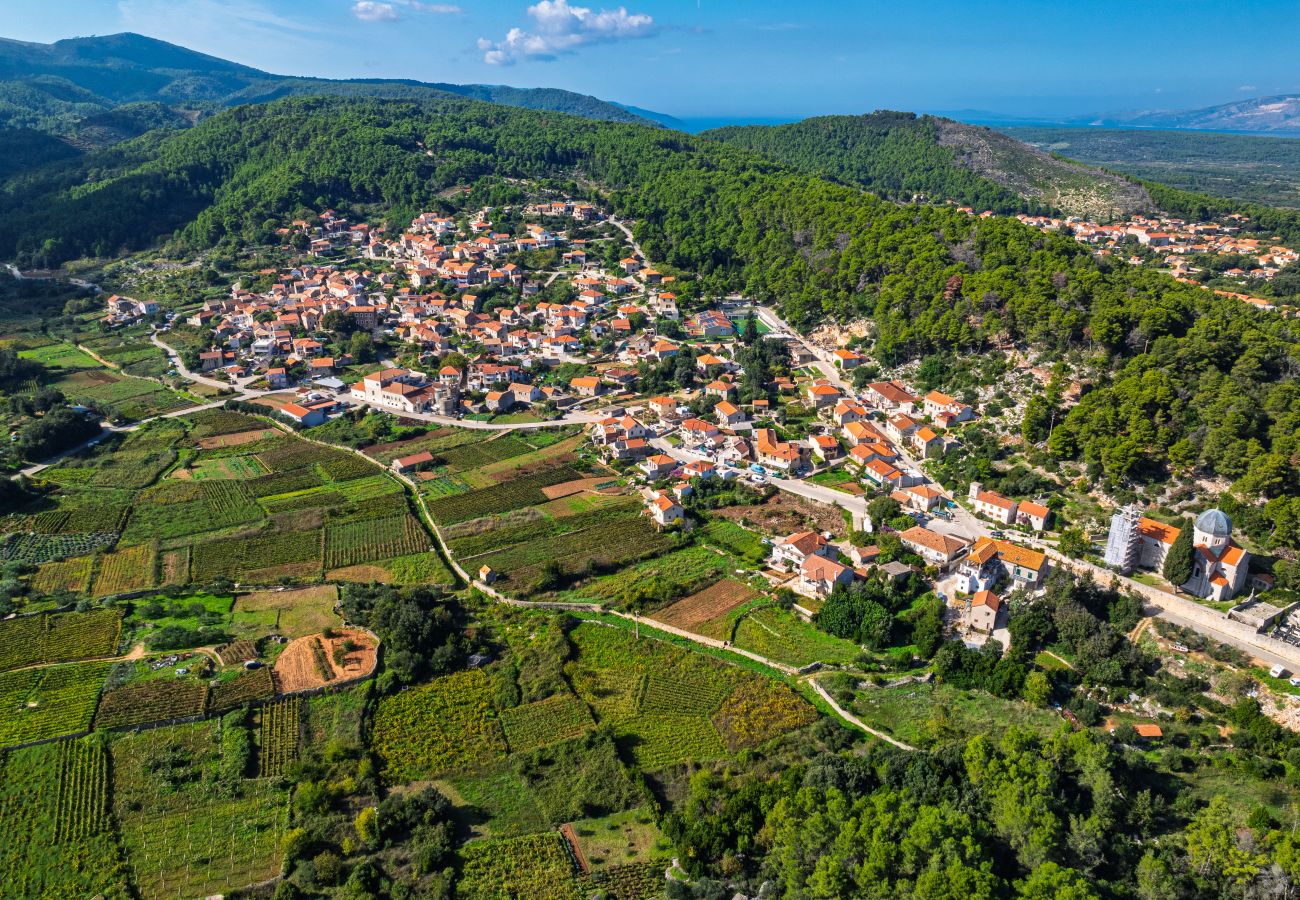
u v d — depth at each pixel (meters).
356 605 151.25
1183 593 147.88
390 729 125.69
